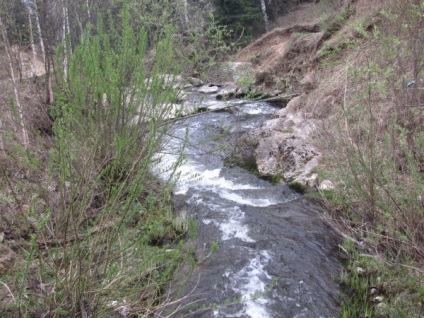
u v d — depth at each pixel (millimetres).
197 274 4023
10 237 3285
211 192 6492
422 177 4023
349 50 7129
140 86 4324
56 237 2564
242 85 6262
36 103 6535
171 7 6578
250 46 18922
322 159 6625
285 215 5539
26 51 13258
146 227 3156
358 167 4562
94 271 2588
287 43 15148
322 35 12484
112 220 2924
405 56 4273
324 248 4617
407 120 4293
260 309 3582
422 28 4223
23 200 3248
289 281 3988
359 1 10984
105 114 4391
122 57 4457
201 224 5262
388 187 4035
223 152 8008
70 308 2508
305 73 12586
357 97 4465
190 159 7891
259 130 8383
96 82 4016
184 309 3459
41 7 8789
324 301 3691
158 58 4789
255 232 5035
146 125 4445
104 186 3789
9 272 2852
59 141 2754
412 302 3391
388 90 4801
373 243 4160
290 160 6984
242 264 4270
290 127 8016
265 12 22859
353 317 3434
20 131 4633
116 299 2805
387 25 4727
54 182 3455
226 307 3572
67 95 4043
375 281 3816
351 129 4848
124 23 4723
